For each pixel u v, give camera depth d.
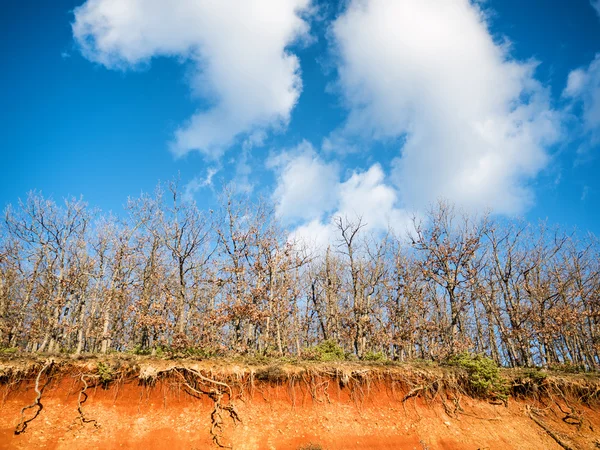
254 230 22.83
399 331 25.50
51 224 22.39
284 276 24.83
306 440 15.13
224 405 15.55
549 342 26.38
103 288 25.16
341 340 31.27
